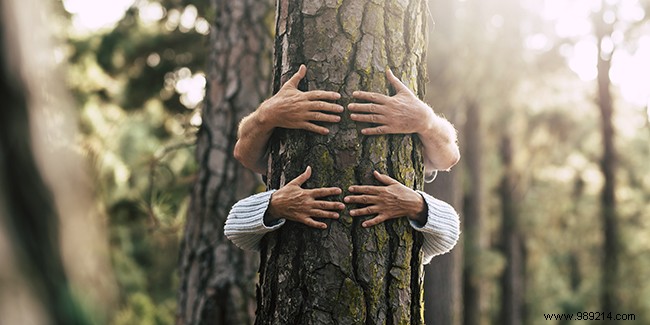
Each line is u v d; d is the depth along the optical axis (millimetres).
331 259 2512
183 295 5551
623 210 23078
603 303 22125
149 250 13188
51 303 684
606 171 22656
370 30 2619
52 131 755
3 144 691
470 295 16859
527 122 22578
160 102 10656
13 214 682
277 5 2787
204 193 5535
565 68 18781
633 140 24078
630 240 22172
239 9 5684
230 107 5570
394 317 2541
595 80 22406
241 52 5625
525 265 27109
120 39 10375
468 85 10547
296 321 2531
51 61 776
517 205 23984
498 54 11648
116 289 801
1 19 703
